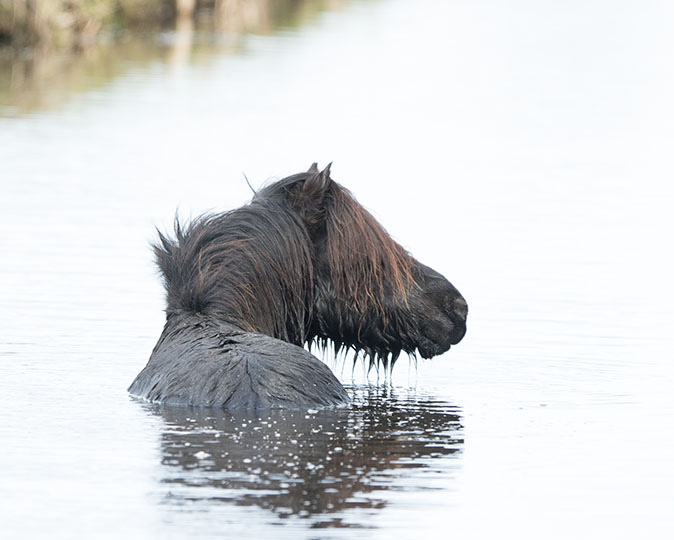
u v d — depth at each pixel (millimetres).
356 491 20125
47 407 25391
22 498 19359
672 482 21125
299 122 87562
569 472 21688
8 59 113562
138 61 118125
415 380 30031
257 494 19719
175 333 27531
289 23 164250
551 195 64562
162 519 18453
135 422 24031
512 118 94188
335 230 28688
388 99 102438
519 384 29641
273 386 25422
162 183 64500
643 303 40906
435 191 64375
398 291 28828
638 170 73625
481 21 178375
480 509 19531
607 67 130125
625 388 29094
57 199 59562
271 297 28109
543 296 41750
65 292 40031
